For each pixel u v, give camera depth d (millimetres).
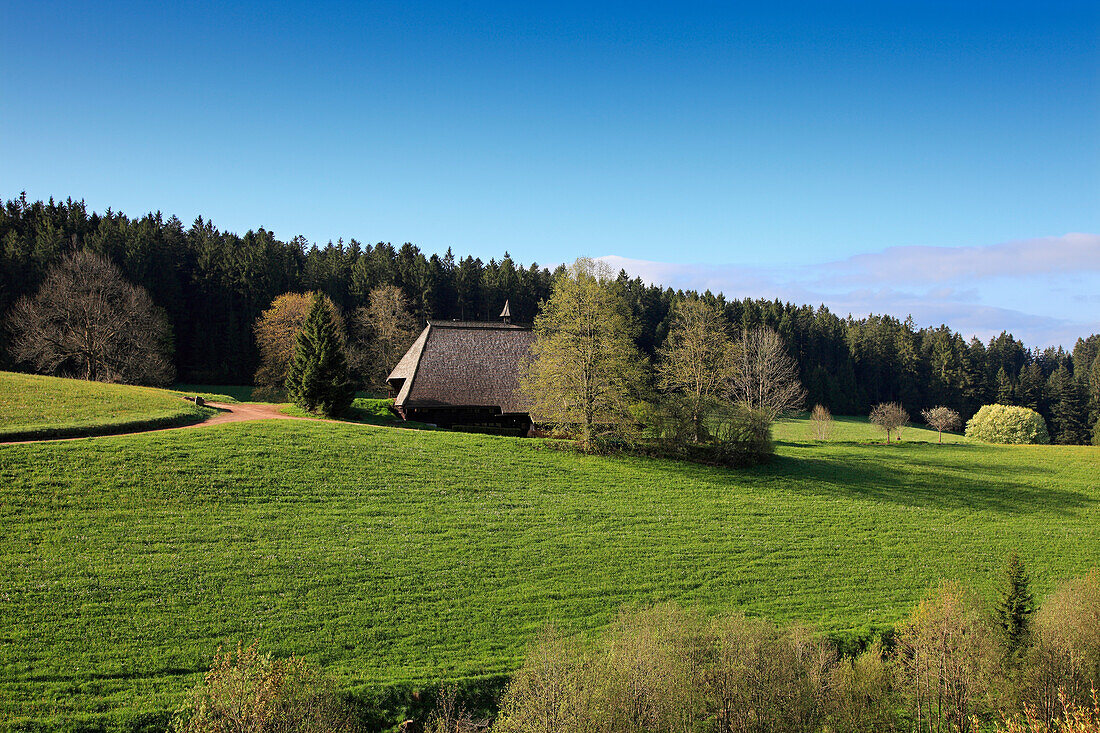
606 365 55156
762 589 34281
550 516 41469
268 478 41562
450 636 28438
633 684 22453
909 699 26031
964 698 25781
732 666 23859
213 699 19828
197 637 26656
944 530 44281
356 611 29562
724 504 46250
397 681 25031
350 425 55062
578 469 50969
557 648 23672
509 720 21969
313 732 20031
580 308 56750
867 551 39938
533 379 58188
